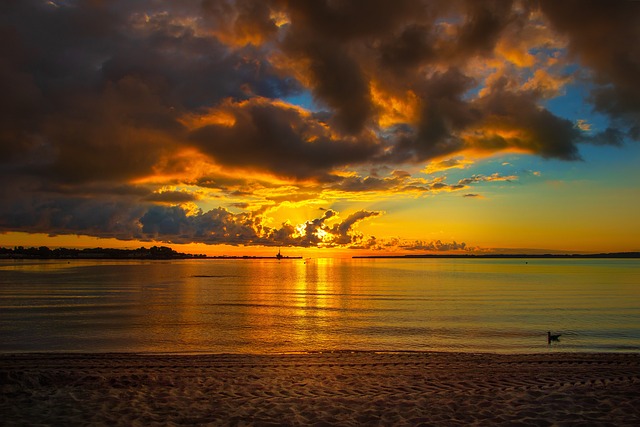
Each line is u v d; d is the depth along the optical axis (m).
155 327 30.58
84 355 18.88
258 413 9.16
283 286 84.50
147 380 12.12
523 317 36.94
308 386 11.80
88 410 9.16
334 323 33.16
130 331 28.64
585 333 28.44
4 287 74.44
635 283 91.31
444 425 8.44
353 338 26.47
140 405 9.62
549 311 41.38
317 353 20.48
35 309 41.94
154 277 118.56
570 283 92.31
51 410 9.13
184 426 8.27
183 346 23.52
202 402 9.98
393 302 51.00
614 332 28.84
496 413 9.16
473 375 13.72
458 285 86.56
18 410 9.10
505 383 12.33
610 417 8.74
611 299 54.28
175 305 46.72
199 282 97.44
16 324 31.72
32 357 17.78
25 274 127.38
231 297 57.78
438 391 11.24
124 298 55.09
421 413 9.20
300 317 36.84
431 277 126.50
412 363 16.80
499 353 21.12
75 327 30.33
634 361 17.69
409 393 11.02
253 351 22.12
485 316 37.53
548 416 8.88
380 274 152.62
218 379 12.59
